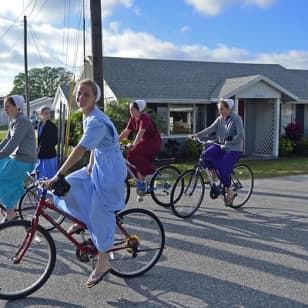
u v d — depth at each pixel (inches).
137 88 709.3
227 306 149.4
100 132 147.7
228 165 280.4
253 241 223.1
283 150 753.0
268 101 755.4
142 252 177.5
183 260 193.5
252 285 167.0
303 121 823.7
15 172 211.5
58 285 164.7
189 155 696.4
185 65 861.8
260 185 408.8
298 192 368.8
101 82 429.7
